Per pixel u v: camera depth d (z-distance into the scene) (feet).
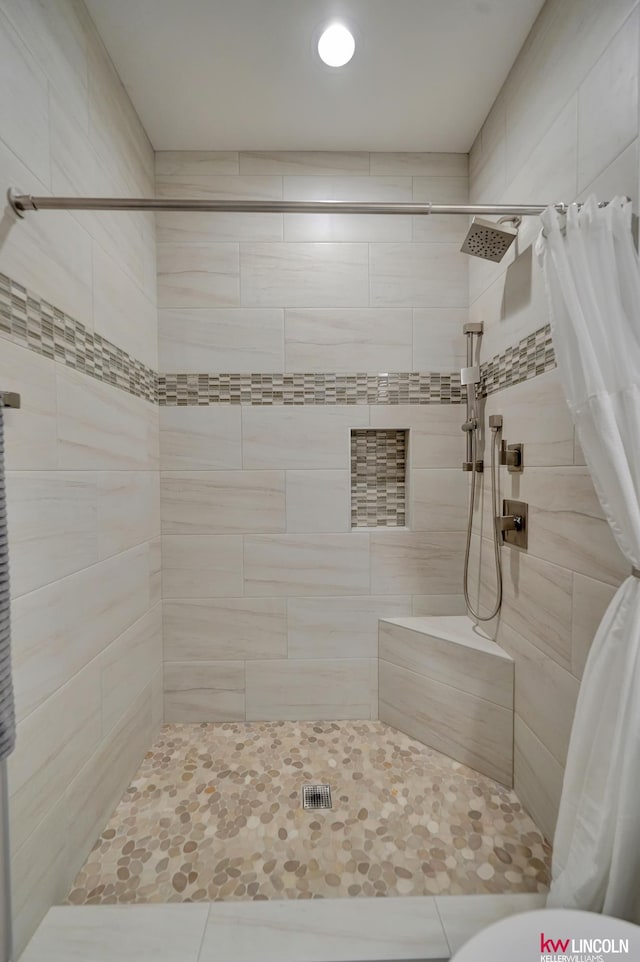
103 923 3.26
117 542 4.63
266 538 6.04
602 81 3.26
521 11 4.13
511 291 4.83
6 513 2.66
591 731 3.06
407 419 6.10
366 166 5.98
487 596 5.53
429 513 6.16
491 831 4.25
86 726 3.95
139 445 5.25
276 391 5.98
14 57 3.03
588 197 3.16
